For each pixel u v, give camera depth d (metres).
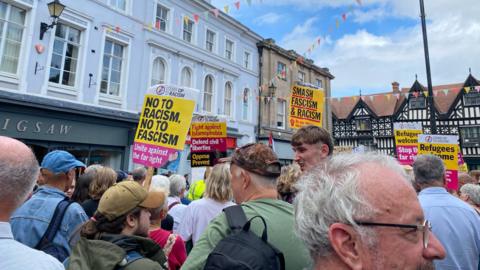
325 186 0.97
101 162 10.51
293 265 1.38
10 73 8.47
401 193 0.89
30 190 1.33
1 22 8.44
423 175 2.56
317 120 5.68
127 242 1.69
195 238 2.92
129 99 11.28
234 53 16.14
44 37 9.09
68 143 9.53
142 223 1.89
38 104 8.52
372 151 1.19
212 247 1.48
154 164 3.65
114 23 10.90
